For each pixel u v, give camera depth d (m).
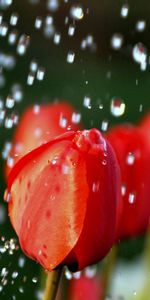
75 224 0.37
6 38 1.61
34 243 0.38
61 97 1.46
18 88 1.44
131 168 0.44
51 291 0.38
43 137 0.46
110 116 1.32
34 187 0.37
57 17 1.79
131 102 1.42
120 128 0.45
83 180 0.36
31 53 1.63
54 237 0.37
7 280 0.49
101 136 0.37
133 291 0.46
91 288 0.45
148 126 0.45
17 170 0.38
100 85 1.51
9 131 0.95
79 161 0.36
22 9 1.79
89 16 1.80
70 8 1.78
